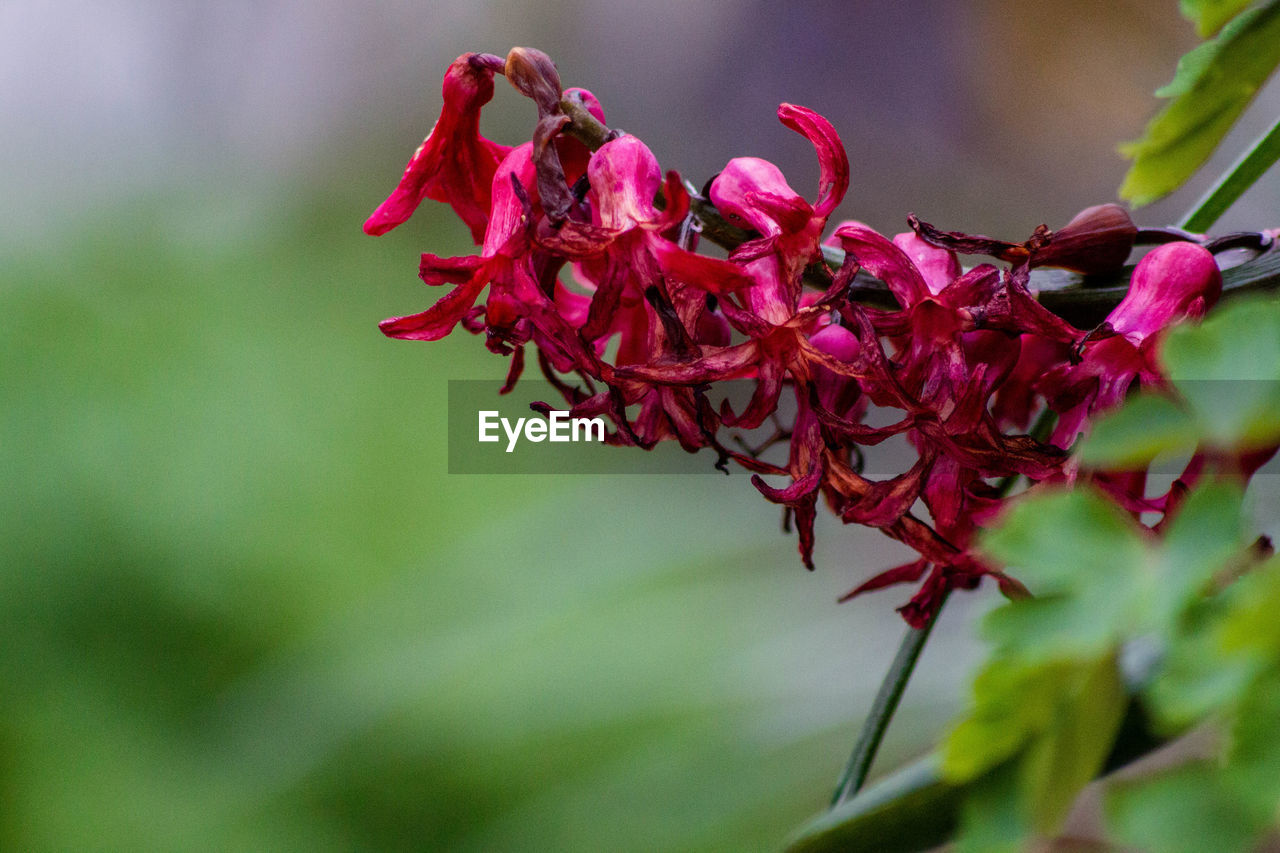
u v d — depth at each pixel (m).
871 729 0.56
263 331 2.50
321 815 1.41
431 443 2.25
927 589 0.55
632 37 3.47
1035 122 2.54
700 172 3.38
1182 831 0.39
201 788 1.66
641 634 1.03
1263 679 0.40
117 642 2.02
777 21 3.18
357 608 1.18
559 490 1.86
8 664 1.95
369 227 0.55
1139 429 0.46
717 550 1.09
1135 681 0.47
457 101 0.55
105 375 2.31
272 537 2.09
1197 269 0.53
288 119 3.48
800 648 0.93
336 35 3.48
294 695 1.10
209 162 3.38
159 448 2.19
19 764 1.80
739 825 0.86
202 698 1.95
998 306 0.52
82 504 2.10
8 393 2.23
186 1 3.37
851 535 1.09
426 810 1.36
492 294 0.53
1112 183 2.43
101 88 3.36
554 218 0.53
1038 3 2.38
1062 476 0.52
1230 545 0.43
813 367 0.54
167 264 2.79
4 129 3.27
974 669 0.46
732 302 0.52
